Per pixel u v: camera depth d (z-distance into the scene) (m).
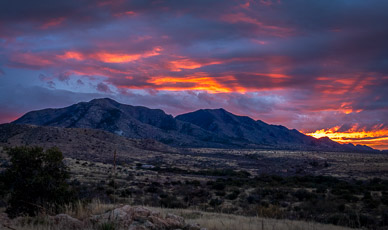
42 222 8.05
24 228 7.38
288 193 47.47
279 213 25.36
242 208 33.66
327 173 98.19
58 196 12.05
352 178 80.31
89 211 9.59
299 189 50.53
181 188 48.66
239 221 12.43
